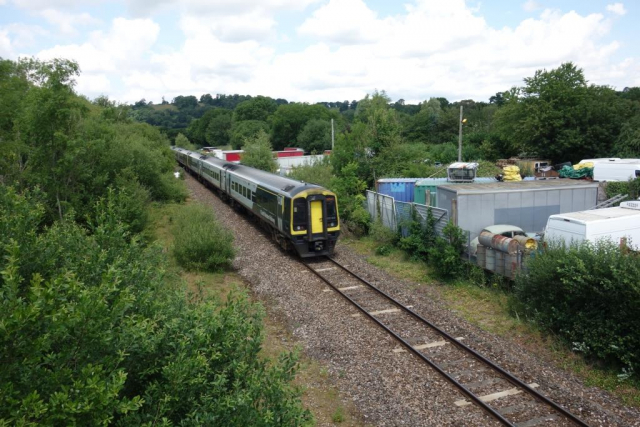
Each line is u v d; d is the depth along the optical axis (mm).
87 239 8188
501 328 12203
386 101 56375
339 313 13570
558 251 11805
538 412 8531
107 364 4641
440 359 10672
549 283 11516
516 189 17812
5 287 4195
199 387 5473
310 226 18953
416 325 12578
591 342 10125
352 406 9008
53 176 16125
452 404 8875
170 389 4988
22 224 6418
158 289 7727
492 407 8719
